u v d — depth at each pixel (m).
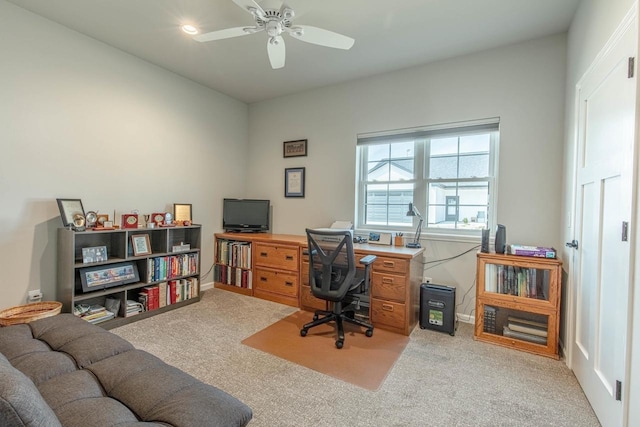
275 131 4.34
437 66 3.17
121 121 3.08
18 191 2.42
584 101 2.06
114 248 3.00
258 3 2.02
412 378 2.02
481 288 2.59
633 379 1.30
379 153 3.63
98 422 0.98
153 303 3.07
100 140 2.92
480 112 2.96
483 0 2.20
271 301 3.55
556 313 2.32
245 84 3.86
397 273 2.76
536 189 2.72
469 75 3.01
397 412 1.68
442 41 2.77
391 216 3.56
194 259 3.52
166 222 3.31
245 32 2.20
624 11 1.49
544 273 2.45
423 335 2.71
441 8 2.30
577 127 2.19
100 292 2.69
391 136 3.44
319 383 1.95
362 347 2.46
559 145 2.62
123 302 2.86
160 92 3.42
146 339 2.53
